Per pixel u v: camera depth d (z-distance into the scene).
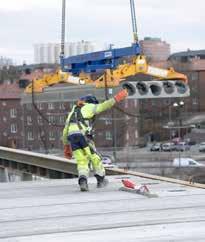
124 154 64.75
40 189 14.31
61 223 10.16
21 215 10.91
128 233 9.35
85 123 13.66
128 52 20.00
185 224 9.98
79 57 22.61
